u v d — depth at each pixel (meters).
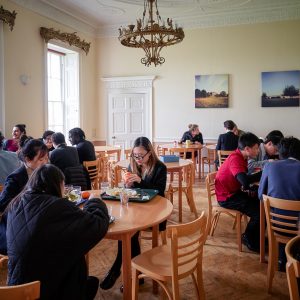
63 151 3.62
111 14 7.16
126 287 1.96
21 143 4.12
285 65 6.96
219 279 2.71
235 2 6.48
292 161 2.57
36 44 6.13
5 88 5.43
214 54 7.40
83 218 1.50
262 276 2.76
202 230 2.04
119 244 2.52
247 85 7.23
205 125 7.58
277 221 2.45
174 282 1.85
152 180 2.79
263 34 7.05
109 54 8.16
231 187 3.25
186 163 4.33
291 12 6.81
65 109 7.67
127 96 8.13
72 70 7.54
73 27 7.26
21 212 1.44
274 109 7.09
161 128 7.91
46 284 1.40
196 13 7.12
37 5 6.06
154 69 7.85
